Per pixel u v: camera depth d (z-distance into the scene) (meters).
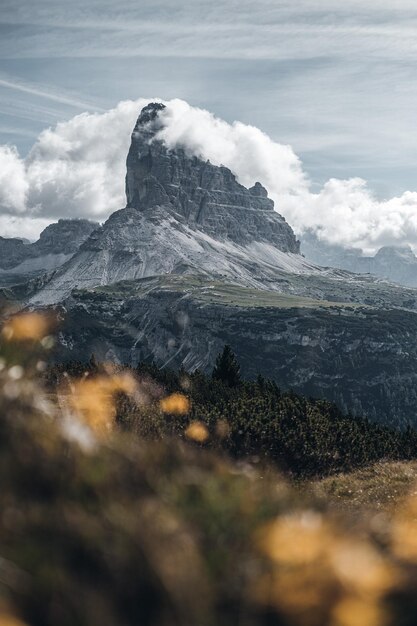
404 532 3.45
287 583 2.78
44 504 3.06
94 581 2.69
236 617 2.74
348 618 2.70
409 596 2.89
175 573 2.70
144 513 3.10
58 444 3.52
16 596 2.52
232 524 3.29
